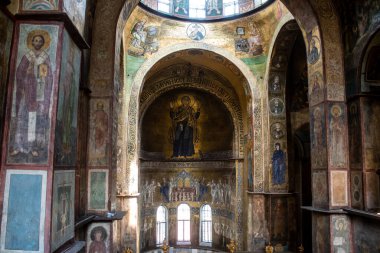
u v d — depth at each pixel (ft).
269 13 70.28
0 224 21.26
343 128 45.65
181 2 76.13
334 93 45.88
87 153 40.75
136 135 73.87
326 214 44.27
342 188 44.60
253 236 74.64
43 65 22.67
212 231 97.91
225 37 77.61
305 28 50.34
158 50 76.23
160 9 74.13
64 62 23.75
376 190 42.24
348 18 45.70
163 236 98.89
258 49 76.69
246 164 84.79
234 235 87.92
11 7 22.58
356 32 44.21
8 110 22.11
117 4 42.14
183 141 100.48
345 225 43.80
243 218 86.38
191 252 91.86
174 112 100.12
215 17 76.59
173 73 90.22
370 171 42.50
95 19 42.11
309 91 49.80
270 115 73.72
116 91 43.42
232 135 92.68
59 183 23.08
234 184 89.66
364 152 42.63
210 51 77.51
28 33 22.88
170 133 100.37
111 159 40.83
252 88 77.10
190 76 91.61
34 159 21.86
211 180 99.09
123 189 71.51
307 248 80.59
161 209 99.09
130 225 71.41
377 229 39.04
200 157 100.17
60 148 23.27
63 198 23.86
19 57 22.59
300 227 81.05
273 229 71.72
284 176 72.90
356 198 43.62
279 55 72.23
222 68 86.07
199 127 100.78
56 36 22.98
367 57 42.93
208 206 99.86
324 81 45.91
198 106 100.07
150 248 93.71
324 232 44.65
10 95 22.25
